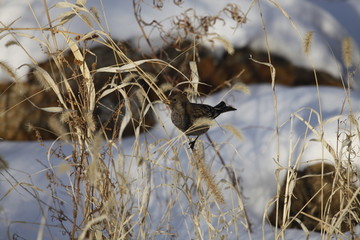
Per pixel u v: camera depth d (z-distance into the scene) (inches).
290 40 521.0
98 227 258.5
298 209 356.8
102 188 255.8
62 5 277.1
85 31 459.2
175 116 340.2
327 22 555.8
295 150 374.6
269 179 373.1
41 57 448.5
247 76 507.2
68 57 446.6
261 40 512.4
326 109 434.9
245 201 372.5
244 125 432.5
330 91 471.8
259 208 369.4
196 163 272.1
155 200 365.7
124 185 239.3
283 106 450.6
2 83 448.1
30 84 446.9
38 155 422.3
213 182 253.9
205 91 497.7
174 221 350.3
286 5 549.3
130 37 470.0
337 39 553.6
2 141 454.3
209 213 273.1
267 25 521.7
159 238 331.9
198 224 267.7
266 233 350.3
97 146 213.8
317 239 336.2
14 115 450.9
